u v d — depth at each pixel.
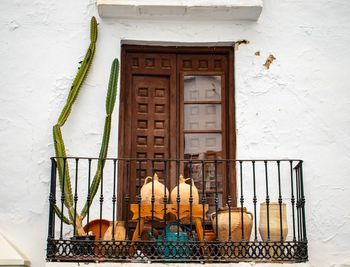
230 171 6.63
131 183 6.63
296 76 6.78
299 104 6.71
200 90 6.93
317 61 6.83
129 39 6.77
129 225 6.49
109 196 6.41
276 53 6.82
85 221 6.34
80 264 5.66
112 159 5.89
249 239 6.02
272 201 6.48
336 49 6.88
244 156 6.57
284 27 6.89
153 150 6.76
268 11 6.92
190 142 6.82
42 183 6.38
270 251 5.98
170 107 6.84
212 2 6.61
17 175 6.38
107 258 5.71
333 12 6.96
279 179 6.10
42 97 6.57
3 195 6.32
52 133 6.49
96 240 5.82
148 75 6.91
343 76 6.81
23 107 6.54
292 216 6.27
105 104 6.59
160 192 6.09
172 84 6.89
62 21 6.76
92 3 6.82
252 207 6.46
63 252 5.71
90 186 6.30
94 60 6.68
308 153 6.60
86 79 6.63
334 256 6.37
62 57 6.68
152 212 5.83
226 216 6.00
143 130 6.78
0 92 6.55
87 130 6.53
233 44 6.88
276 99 6.71
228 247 5.79
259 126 6.64
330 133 6.66
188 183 6.71
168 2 6.58
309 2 6.98
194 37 6.81
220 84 6.93
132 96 6.83
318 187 6.53
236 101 6.70
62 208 5.83
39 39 6.70
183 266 5.71
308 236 6.41
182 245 5.78
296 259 5.83
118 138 6.62
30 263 6.18
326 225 6.44
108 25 6.78
